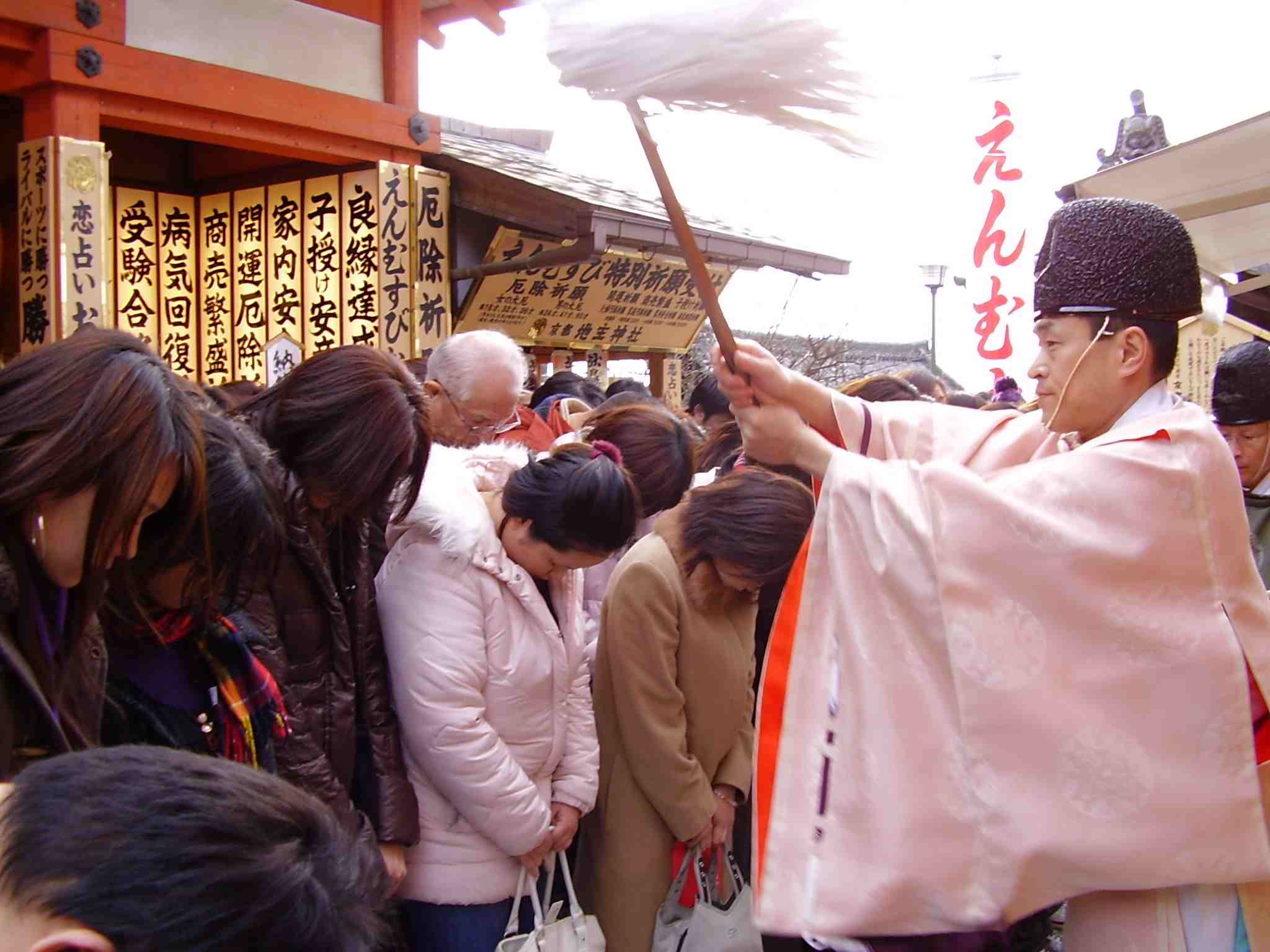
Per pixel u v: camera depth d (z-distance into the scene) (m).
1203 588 1.22
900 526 1.23
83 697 1.36
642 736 2.24
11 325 4.92
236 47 5.06
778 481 2.24
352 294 5.72
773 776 1.31
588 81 1.21
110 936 0.73
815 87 1.21
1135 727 1.19
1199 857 1.19
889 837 1.21
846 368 13.40
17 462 1.17
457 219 6.00
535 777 2.15
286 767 1.81
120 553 1.27
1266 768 1.26
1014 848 1.18
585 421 3.26
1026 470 1.27
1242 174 2.67
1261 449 2.63
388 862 1.99
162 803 0.78
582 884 2.40
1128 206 1.33
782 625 1.35
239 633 1.69
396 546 2.10
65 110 4.47
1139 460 1.22
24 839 0.78
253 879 0.76
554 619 2.19
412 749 2.03
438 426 2.89
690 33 1.17
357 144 5.51
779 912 1.26
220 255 6.21
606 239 5.45
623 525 2.06
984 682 1.19
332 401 1.79
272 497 1.62
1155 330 1.32
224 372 6.24
